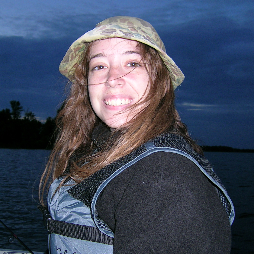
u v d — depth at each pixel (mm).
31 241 6031
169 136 936
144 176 823
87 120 1611
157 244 739
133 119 1035
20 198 10547
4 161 29031
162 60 1173
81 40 1267
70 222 1069
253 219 9055
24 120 72750
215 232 766
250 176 22047
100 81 1162
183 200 762
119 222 811
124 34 1094
